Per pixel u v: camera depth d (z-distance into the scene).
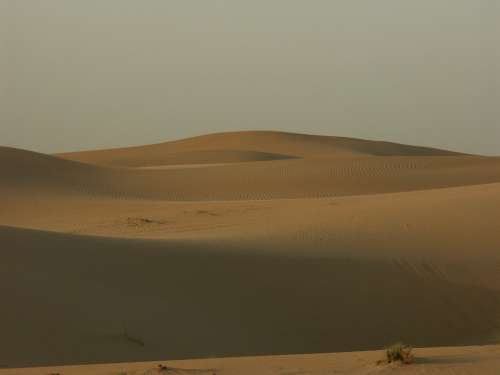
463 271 37.00
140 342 26.83
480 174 100.25
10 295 27.55
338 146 188.88
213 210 65.88
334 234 42.03
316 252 37.81
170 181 93.81
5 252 31.11
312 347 30.55
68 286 29.44
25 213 72.31
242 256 36.03
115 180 91.50
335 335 31.59
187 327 29.03
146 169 102.38
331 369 14.36
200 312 30.64
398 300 34.31
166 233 54.09
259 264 35.44
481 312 34.25
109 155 193.62
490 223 43.34
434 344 32.06
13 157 90.81
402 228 43.16
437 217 45.03
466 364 14.17
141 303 29.83
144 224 60.25
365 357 15.53
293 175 97.62
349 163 103.38
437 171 101.56
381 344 31.59
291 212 58.28
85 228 61.16
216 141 195.88
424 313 33.84
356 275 35.69
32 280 29.14
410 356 14.74
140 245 35.72
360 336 31.83
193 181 94.06
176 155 170.75
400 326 32.81
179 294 31.69
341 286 34.62
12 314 26.48
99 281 30.84
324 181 95.44
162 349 26.86
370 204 55.25
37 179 86.19
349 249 38.84
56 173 89.81
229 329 30.05
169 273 33.19
